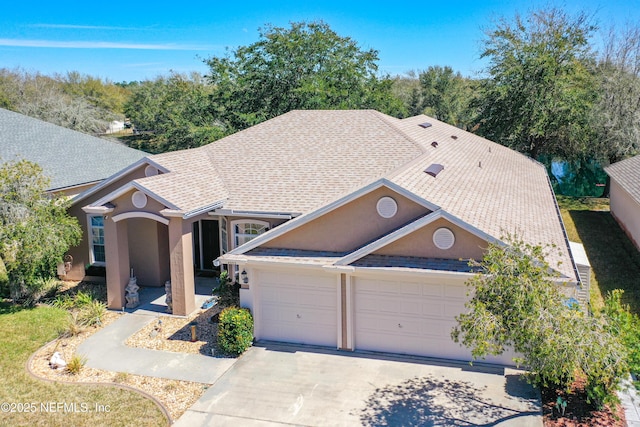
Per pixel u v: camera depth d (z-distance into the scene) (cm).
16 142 2577
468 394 1297
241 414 1233
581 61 4069
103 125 6919
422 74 7019
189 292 1825
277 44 4222
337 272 1481
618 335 1120
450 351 1482
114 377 1410
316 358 1512
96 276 2167
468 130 5044
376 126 2284
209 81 4522
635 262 2517
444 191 1688
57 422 1202
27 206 1866
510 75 3981
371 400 1281
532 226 1694
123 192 1806
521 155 3372
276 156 2197
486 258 1095
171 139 5591
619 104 3719
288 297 1603
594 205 3759
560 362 1013
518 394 1291
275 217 1873
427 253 1463
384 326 1529
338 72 4350
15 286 1916
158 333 1689
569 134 3934
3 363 1487
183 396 1313
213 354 1538
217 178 2103
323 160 2116
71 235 1964
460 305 1450
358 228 1574
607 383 1154
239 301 1744
